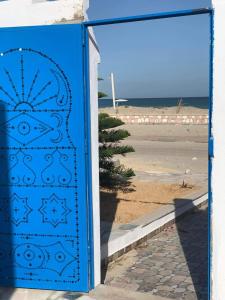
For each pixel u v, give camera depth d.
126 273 5.30
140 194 9.47
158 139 23.28
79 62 4.25
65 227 4.47
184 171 12.97
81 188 4.39
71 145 4.37
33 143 4.46
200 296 4.58
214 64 3.60
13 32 4.34
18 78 4.41
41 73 4.35
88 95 4.34
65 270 4.52
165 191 9.80
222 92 3.61
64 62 4.29
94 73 4.50
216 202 3.74
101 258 5.42
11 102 4.46
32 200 4.53
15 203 4.57
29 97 4.41
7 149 4.53
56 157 4.42
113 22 4.10
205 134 25.00
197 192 9.59
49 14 4.43
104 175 8.98
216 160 3.70
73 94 4.31
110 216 7.49
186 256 5.87
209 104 3.67
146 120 33.59
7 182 4.57
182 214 7.92
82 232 4.43
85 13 4.41
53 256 4.54
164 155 16.83
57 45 4.27
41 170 4.48
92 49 4.44
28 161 4.50
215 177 3.72
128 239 6.11
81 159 4.36
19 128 4.48
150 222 6.81
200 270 5.33
